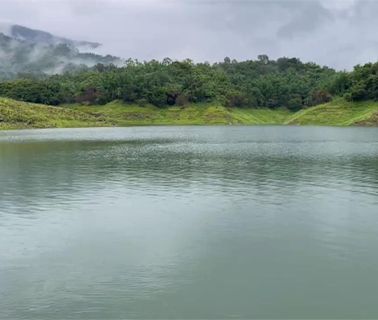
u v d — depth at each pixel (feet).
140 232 81.00
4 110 533.14
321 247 72.28
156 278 60.95
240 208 98.37
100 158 195.31
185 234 79.71
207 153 215.10
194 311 52.24
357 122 487.61
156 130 473.26
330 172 148.25
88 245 74.08
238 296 55.77
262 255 69.10
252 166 164.86
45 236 78.84
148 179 137.18
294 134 366.84
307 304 53.78
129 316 51.13
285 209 97.25
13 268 64.49
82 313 51.75
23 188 122.72
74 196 112.06
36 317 50.88
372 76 567.18
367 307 52.95
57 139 324.19
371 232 79.82
